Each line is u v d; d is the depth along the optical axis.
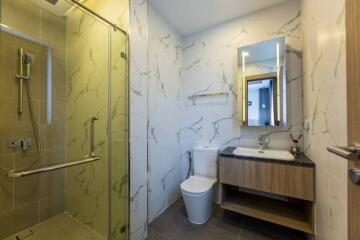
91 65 1.71
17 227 1.58
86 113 1.75
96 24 1.66
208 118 2.44
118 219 1.56
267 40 2.00
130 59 1.54
